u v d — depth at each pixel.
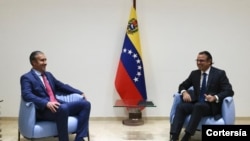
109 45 4.34
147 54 4.36
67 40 4.31
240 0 4.28
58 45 4.31
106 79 4.38
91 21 4.30
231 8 4.29
